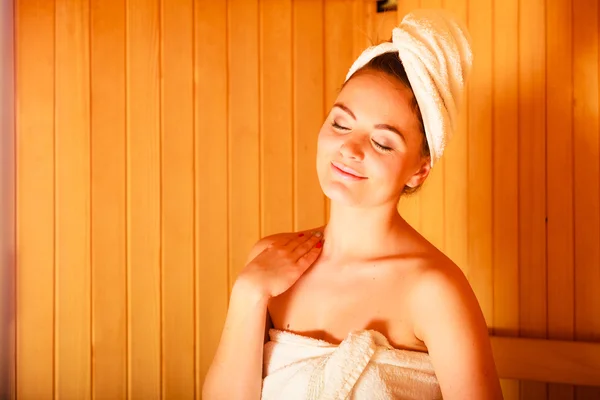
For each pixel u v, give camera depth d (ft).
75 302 5.10
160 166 5.12
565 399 4.75
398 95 2.97
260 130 5.17
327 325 3.12
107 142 5.09
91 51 5.07
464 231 4.90
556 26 4.69
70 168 5.08
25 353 5.09
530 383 4.80
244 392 3.11
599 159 4.64
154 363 5.14
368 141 2.97
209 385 3.22
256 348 3.12
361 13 5.13
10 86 5.04
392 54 3.08
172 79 5.11
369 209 3.14
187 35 5.12
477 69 4.84
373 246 3.19
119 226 5.12
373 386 2.82
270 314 3.33
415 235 3.27
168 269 5.14
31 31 5.05
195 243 5.15
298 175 5.17
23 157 5.07
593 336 4.67
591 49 4.63
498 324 4.83
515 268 4.80
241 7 5.13
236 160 5.16
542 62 4.72
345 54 5.15
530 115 4.75
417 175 3.18
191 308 5.16
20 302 5.09
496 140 4.82
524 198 4.78
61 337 5.09
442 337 2.87
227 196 5.16
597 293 4.66
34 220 5.08
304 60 5.15
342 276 3.20
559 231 4.72
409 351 2.99
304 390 2.89
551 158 4.72
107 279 5.11
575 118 4.67
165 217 5.13
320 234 3.52
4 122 4.99
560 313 4.73
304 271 3.28
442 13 3.12
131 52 5.09
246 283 3.17
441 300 2.90
